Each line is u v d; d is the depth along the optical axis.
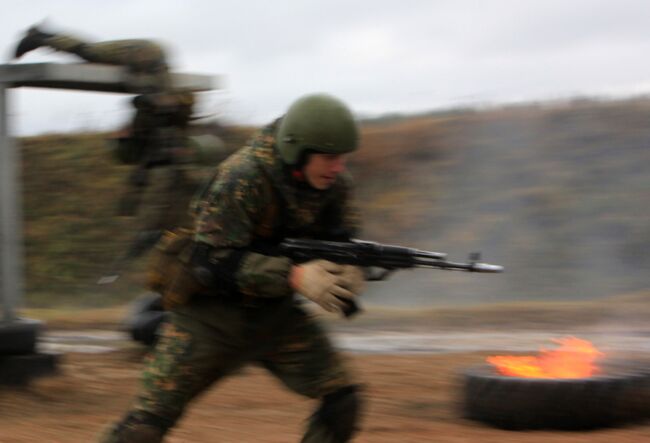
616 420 5.86
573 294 15.05
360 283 3.77
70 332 12.23
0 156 7.60
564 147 19.84
